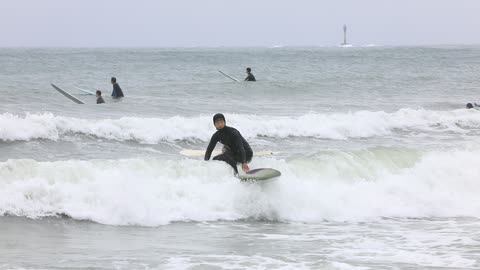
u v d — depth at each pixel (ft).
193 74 542.57
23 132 168.04
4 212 103.86
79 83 417.49
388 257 87.51
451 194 134.62
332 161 139.33
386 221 117.29
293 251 90.48
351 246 94.63
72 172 113.19
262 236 100.83
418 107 296.30
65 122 177.47
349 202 124.06
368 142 201.36
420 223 115.85
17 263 79.61
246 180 117.50
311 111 265.34
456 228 110.93
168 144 179.83
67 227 100.73
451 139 211.61
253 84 378.12
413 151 154.40
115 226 104.01
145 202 109.70
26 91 302.45
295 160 137.59
